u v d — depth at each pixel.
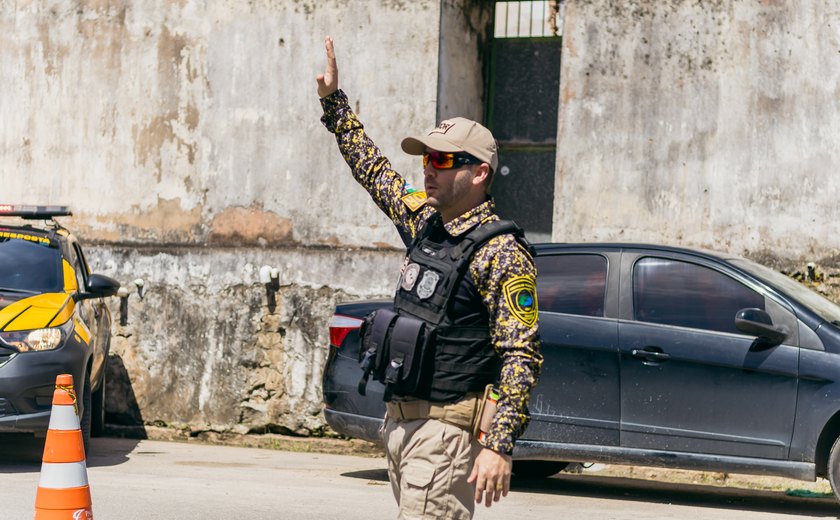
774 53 9.77
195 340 11.21
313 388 10.81
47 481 5.09
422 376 3.32
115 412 11.38
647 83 10.06
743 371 7.27
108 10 11.80
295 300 10.93
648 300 7.61
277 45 11.20
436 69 10.61
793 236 9.66
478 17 11.30
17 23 12.14
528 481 8.91
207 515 6.45
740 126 9.82
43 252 9.24
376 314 3.48
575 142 10.23
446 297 3.32
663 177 10.00
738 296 7.48
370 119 10.81
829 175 9.59
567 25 10.29
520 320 3.26
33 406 7.95
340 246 10.88
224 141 11.33
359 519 6.48
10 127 12.13
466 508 3.40
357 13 10.90
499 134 11.41
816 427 7.08
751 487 9.15
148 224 11.55
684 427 7.36
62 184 11.91
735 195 9.82
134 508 6.57
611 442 7.50
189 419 11.17
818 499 8.39
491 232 3.35
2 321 8.07
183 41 11.51
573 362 7.59
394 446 3.44
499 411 3.22
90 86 11.84
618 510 7.29
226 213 11.29
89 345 8.69
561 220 10.25
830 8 9.63
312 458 9.98
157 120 11.58
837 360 7.09
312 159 11.03
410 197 3.71
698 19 9.96
